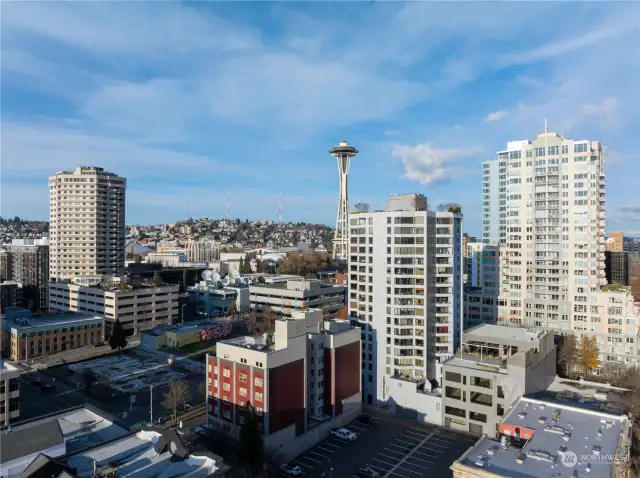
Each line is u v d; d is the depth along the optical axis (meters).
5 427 94.25
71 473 65.50
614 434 86.88
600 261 189.62
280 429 110.50
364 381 150.88
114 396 151.50
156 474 71.62
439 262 147.75
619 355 173.50
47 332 199.25
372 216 148.88
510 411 98.75
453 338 150.62
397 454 113.69
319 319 129.00
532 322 194.12
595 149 186.25
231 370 114.88
